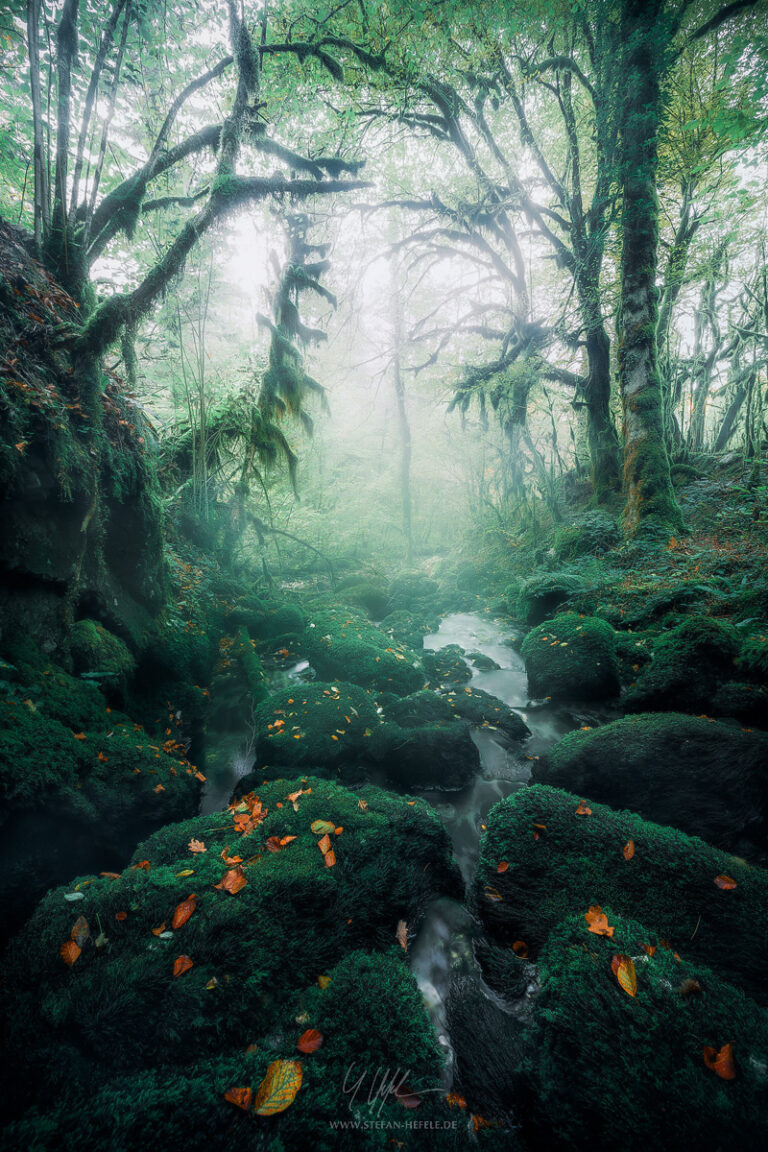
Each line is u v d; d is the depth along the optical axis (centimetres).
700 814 249
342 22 693
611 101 787
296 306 841
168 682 424
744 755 254
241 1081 132
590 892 196
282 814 235
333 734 337
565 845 215
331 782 277
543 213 1075
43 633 294
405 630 663
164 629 445
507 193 1057
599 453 1077
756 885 189
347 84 729
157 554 444
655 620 525
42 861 206
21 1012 146
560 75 934
